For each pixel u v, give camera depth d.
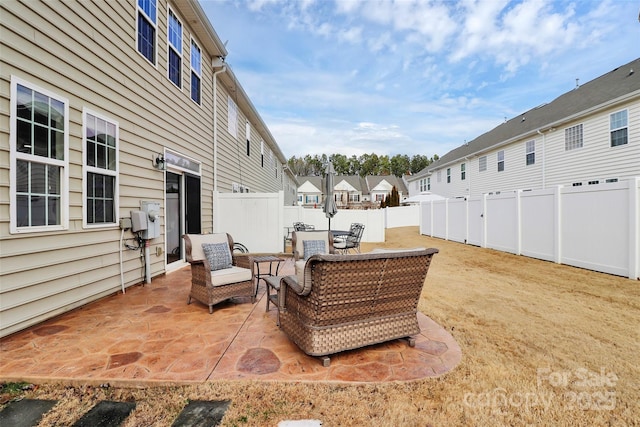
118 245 4.63
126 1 4.79
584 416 1.95
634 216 5.10
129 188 4.87
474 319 3.63
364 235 12.27
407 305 2.92
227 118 9.61
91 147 4.07
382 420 1.93
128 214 4.84
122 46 4.69
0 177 2.95
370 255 2.50
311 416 1.96
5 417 1.96
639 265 5.07
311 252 5.16
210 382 2.30
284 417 1.96
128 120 4.83
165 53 5.93
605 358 2.68
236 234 8.35
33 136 3.26
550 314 3.78
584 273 5.66
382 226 12.19
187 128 6.87
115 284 4.57
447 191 21.22
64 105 3.63
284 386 2.27
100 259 4.26
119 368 2.47
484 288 5.01
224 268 4.33
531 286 5.10
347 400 2.12
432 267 6.77
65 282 3.67
